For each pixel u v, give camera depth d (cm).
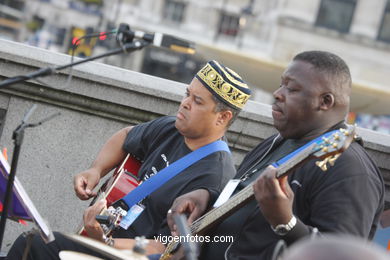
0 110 529
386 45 3606
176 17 4078
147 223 418
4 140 530
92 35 396
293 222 325
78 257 307
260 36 3875
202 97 425
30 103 527
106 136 529
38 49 520
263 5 3925
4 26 3653
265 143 398
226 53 1842
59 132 530
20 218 374
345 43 3634
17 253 397
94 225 395
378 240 509
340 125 365
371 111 1530
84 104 523
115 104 522
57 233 400
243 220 362
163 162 438
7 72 516
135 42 385
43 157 531
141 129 461
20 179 530
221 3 4003
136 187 427
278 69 1780
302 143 366
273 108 372
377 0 3628
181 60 3684
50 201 532
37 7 3684
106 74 520
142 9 3988
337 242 184
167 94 516
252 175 382
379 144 507
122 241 401
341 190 336
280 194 318
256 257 347
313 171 346
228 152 433
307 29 3641
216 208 366
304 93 362
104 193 430
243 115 513
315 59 365
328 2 3644
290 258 185
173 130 448
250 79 1845
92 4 3716
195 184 415
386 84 3622
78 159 531
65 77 518
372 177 345
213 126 429
